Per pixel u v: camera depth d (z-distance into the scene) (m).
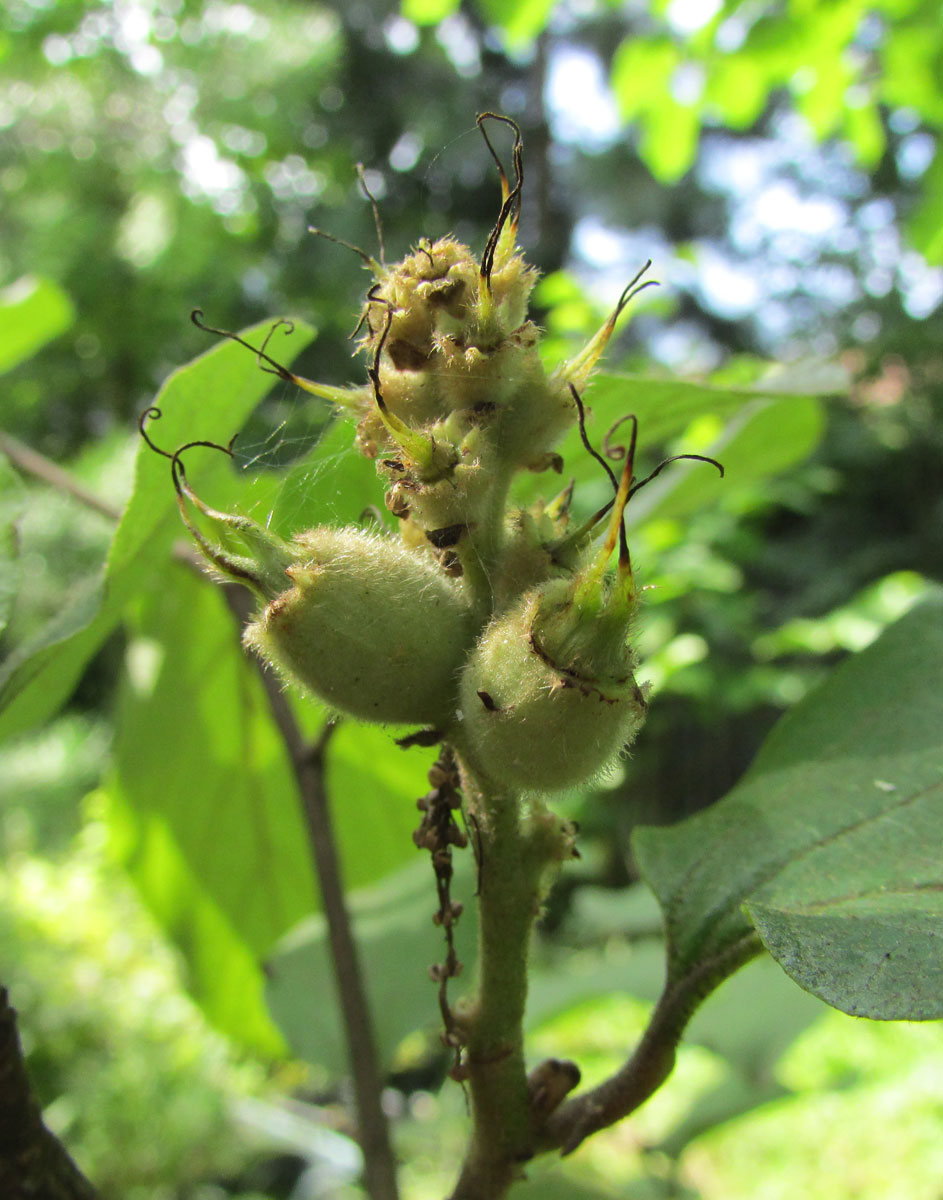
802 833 0.05
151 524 0.06
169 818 0.10
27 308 0.12
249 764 0.10
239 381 0.06
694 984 0.05
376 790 0.10
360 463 0.06
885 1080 0.23
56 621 0.06
